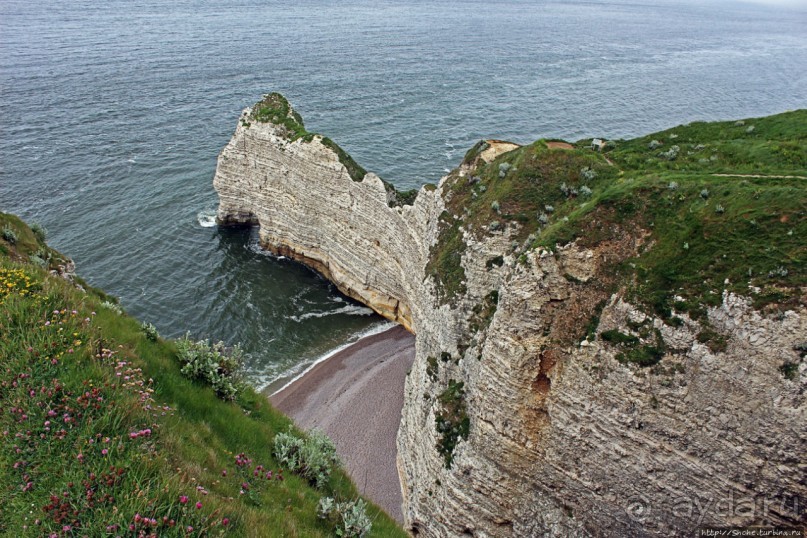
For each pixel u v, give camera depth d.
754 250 22.55
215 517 11.62
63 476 11.07
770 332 20.64
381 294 56.12
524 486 27.62
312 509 15.26
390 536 17.02
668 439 22.83
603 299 25.69
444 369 34.47
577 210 28.47
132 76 118.81
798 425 19.86
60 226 62.81
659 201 26.38
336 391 46.19
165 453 12.76
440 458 31.36
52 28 164.75
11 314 14.56
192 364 18.11
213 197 73.94
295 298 58.41
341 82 126.06
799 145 30.84
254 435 17.11
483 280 33.69
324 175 56.88
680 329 22.95
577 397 25.17
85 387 13.00
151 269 58.78
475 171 40.62
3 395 12.53
